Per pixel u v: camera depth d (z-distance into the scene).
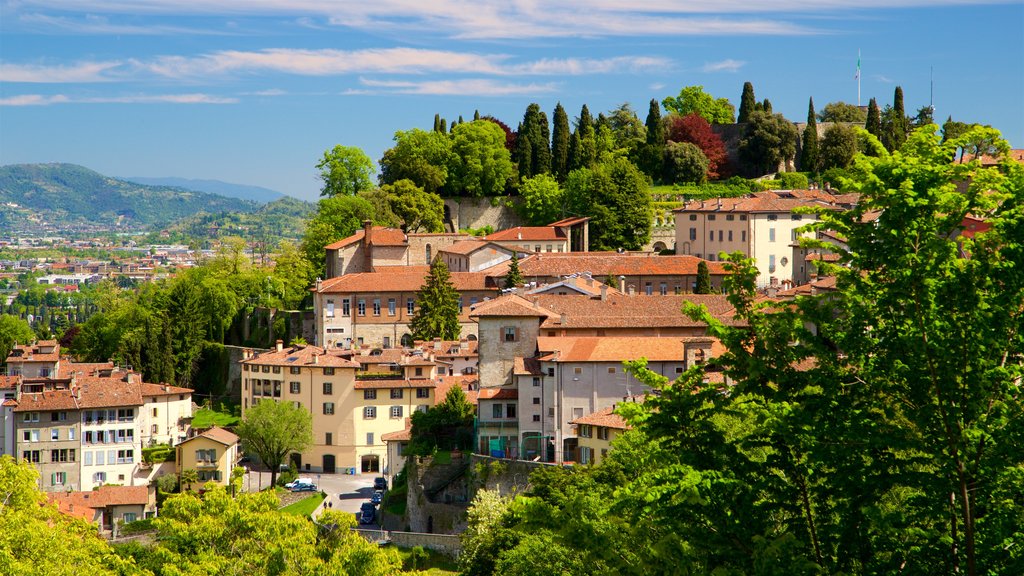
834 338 48.31
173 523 101.31
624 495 48.81
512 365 166.88
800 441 46.75
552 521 54.00
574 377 156.75
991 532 44.91
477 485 155.62
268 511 104.81
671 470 47.25
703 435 49.59
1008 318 44.69
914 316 45.59
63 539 96.31
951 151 48.47
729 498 47.22
